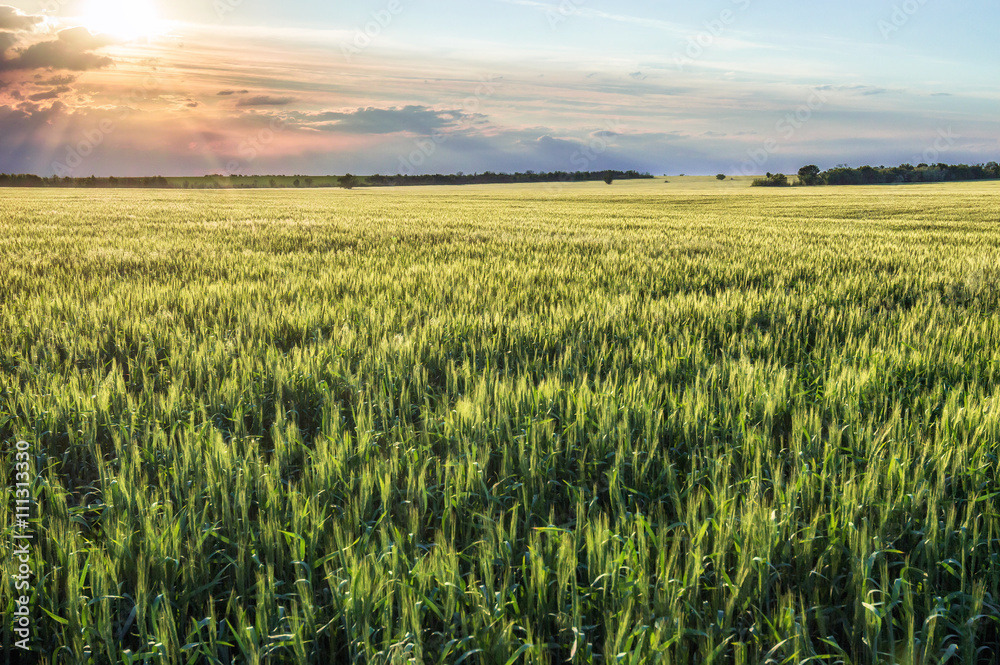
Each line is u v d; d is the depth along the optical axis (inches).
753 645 103.7
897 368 223.1
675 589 102.8
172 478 151.7
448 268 462.6
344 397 211.2
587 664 95.7
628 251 640.4
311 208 1643.7
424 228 951.6
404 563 113.3
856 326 294.2
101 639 102.0
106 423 179.9
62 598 115.6
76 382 201.5
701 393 188.9
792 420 176.9
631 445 162.6
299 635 94.6
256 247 679.1
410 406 192.5
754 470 144.6
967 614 107.5
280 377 212.7
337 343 252.5
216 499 136.3
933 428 172.7
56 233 827.4
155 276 460.4
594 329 274.7
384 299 346.0
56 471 170.2
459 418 172.7
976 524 118.0
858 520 127.1
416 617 96.1
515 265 491.8
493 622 99.0
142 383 231.9
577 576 119.6
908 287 409.1
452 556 109.0
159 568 112.8
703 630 102.1
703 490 136.1
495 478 161.8
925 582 109.7
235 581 118.0
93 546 119.6
